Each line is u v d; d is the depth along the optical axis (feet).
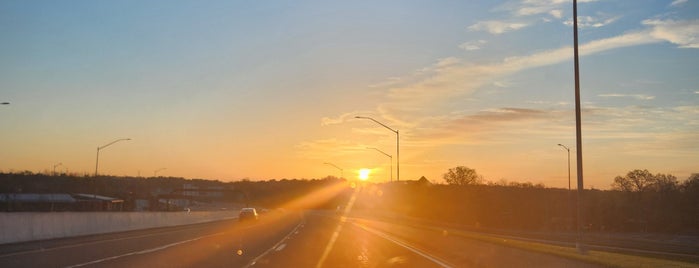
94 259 73.46
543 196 358.23
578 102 78.48
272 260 77.00
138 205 358.64
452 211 339.77
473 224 290.97
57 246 95.40
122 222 155.12
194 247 95.91
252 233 147.33
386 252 92.32
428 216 343.26
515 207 338.75
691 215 261.24
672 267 55.11
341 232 157.58
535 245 85.20
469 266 71.26
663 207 278.26
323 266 70.38
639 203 294.46
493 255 73.72
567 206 342.64
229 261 74.18
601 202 307.99
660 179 313.94
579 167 77.20
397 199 360.69
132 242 106.52
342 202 650.02
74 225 128.06
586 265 56.90
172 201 523.29
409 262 75.92
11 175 382.01
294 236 135.95
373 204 483.51
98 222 140.26
